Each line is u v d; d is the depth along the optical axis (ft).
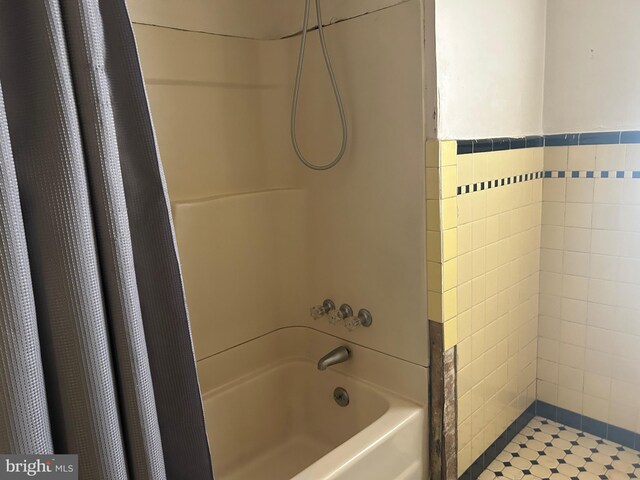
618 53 5.71
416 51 4.69
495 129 5.50
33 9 2.24
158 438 2.63
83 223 2.33
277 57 5.99
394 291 5.31
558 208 6.45
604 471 5.91
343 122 5.36
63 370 2.37
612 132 5.87
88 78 2.32
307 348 6.44
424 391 5.23
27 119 2.31
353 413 5.85
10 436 2.13
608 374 6.36
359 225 5.52
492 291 5.78
